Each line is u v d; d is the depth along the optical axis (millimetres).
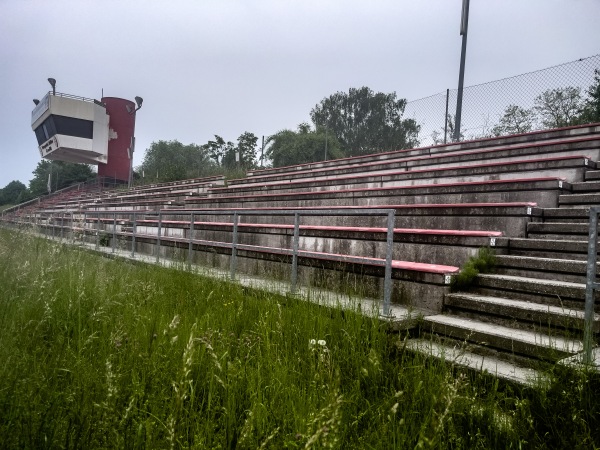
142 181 35906
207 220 13031
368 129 31297
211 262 8750
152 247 11477
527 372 3096
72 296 4469
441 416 1863
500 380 2963
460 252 5113
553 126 12516
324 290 5477
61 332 3693
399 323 3924
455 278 4539
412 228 6566
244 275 7234
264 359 2992
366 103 45750
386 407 2441
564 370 2707
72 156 51219
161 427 2090
